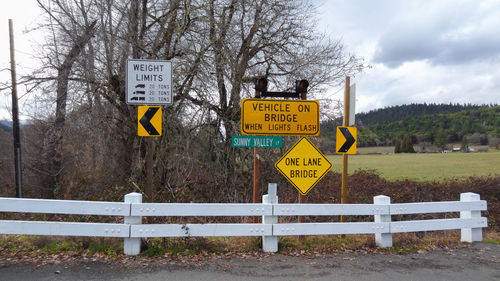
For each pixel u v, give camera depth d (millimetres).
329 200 14156
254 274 4801
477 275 4887
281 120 6707
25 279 4422
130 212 5277
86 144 12211
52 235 5512
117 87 11422
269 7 13109
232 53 12609
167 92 6785
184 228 5406
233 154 13070
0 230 5059
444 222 6273
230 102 12867
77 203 5172
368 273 4918
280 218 8961
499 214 13094
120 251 5488
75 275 4594
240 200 12516
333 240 6332
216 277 4660
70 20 11406
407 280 4684
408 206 6098
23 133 18719
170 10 11805
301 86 6816
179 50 12047
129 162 12766
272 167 13047
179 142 12445
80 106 11406
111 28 11320
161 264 5070
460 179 17891
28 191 17203
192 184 12867
